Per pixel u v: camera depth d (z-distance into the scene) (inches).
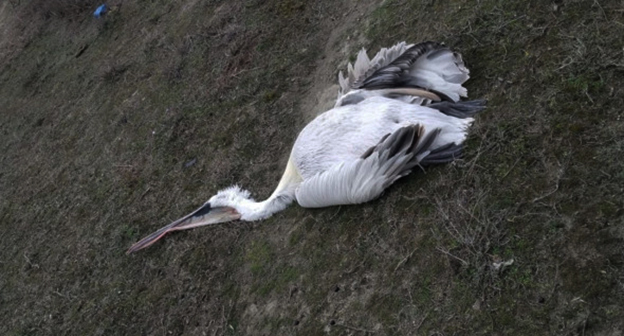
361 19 233.5
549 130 148.6
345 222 171.6
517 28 176.4
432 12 206.1
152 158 260.2
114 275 230.5
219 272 197.5
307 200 176.2
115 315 216.8
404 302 145.6
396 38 211.2
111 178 270.8
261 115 235.3
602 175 134.3
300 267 174.4
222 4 305.6
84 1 421.4
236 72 260.1
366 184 160.7
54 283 250.8
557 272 127.4
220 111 251.9
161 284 211.8
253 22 275.9
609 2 161.2
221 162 231.9
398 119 165.3
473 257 139.5
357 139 168.2
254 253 191.9
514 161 148.8
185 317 196.5
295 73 240.8
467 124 162.4
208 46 284.8
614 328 115.3
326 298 161.3
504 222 140.6
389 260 154.7
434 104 170.1
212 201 209.0
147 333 203.6
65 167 304.3
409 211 158.7
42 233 277.7
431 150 161.6
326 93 220.8
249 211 198.7
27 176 322.0
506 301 130.5
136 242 232.2
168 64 298.8
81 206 271.7
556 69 158.6
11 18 497.0
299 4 265.7
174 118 267.1
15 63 439.8
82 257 248.5
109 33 379.2
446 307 138.2
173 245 218.2
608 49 152.9
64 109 349.4
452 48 187.9
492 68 173.2
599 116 143.7
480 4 191.5
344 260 164.4
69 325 229.9
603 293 119.6
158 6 358.6
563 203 135.5
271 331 168.9
